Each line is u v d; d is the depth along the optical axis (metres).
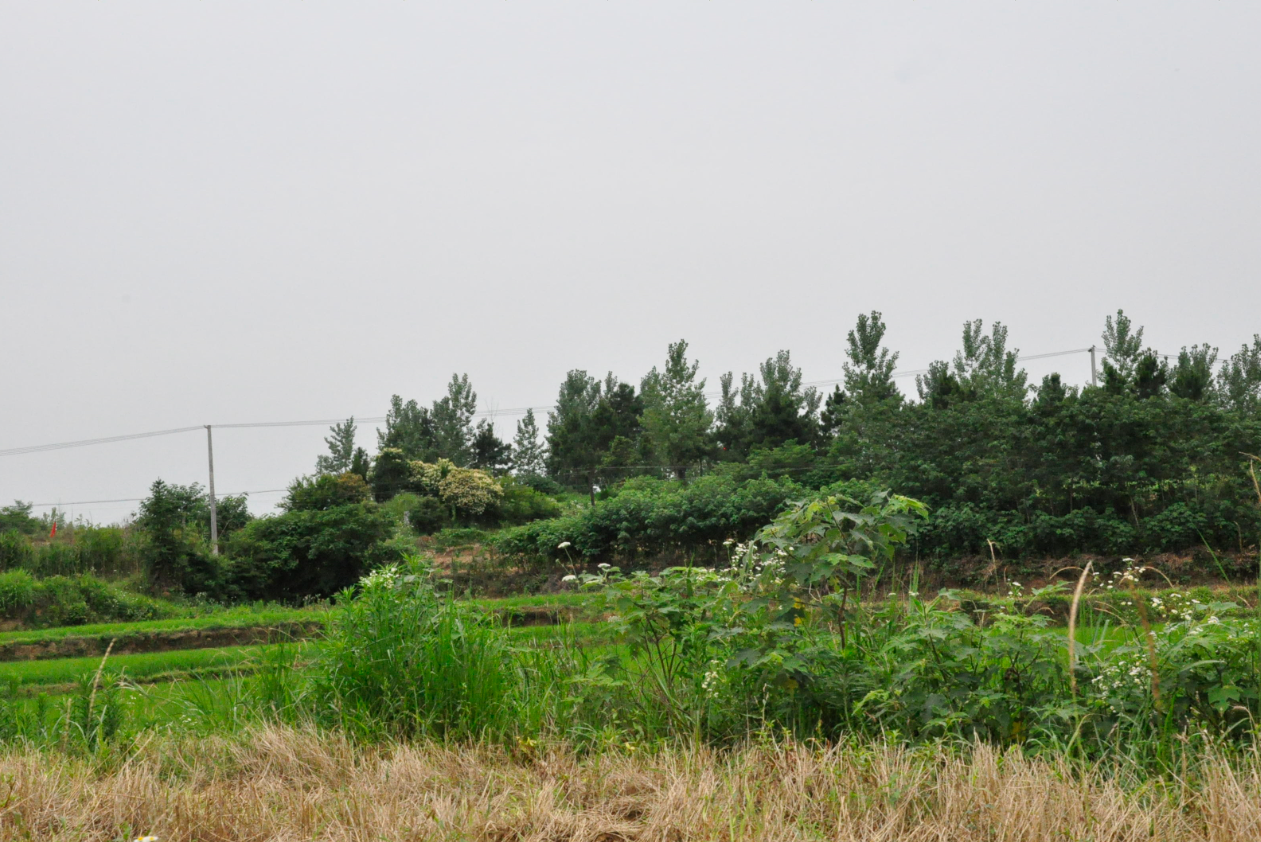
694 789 3.88
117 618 24.53
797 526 5.13
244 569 29.55
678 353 46.00
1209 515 17.77
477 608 6.48
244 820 3.84
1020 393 33.81
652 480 41.44
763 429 39.59
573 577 5.72
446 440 61.91
